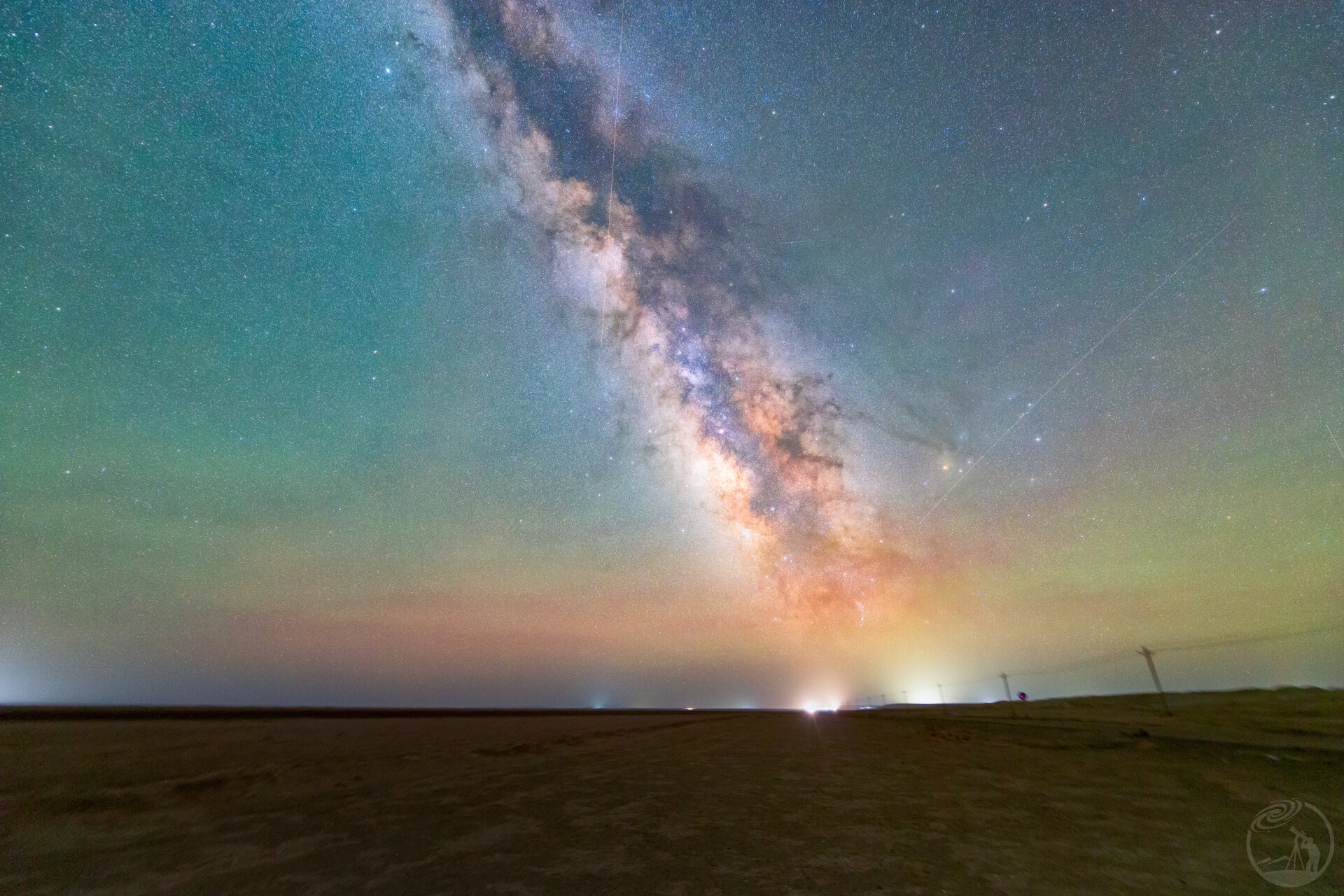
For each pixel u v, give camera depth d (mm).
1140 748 11203
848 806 7055
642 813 6793
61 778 8633
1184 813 6258
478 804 7320
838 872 4648
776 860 4996
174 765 9883
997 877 4453
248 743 13547
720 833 5887
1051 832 5641
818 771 9828
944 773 9359
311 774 9422
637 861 5020
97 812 6809
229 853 5293
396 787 8492
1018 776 8922
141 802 7324
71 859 5129
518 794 7949
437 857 5172
